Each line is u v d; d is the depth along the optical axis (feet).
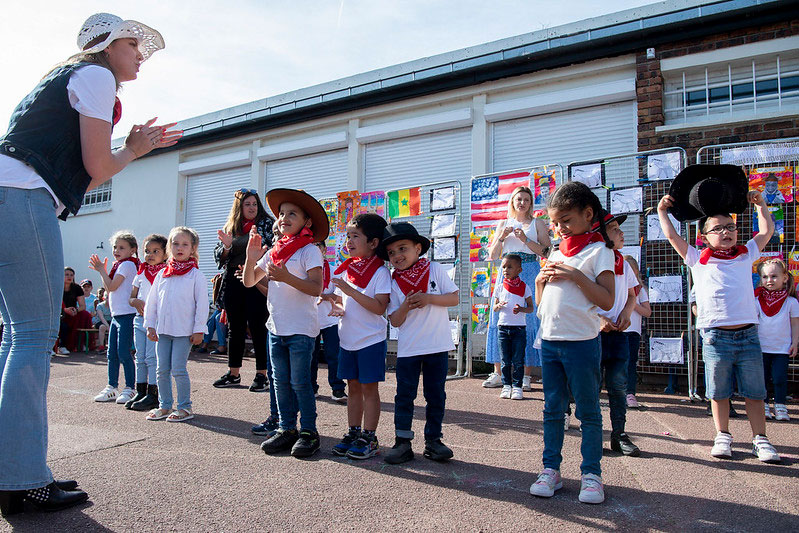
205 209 38.34
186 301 14.93
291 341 11.89
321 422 14.64
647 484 9.86
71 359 29.60
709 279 12.34
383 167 30.53
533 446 12.30
